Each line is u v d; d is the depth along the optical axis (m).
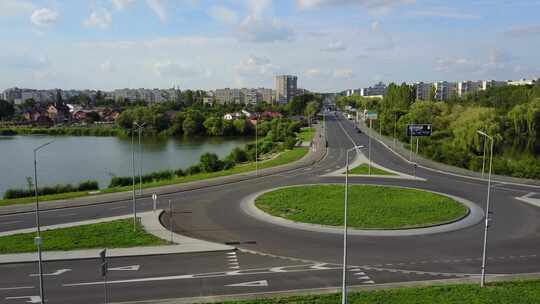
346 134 129.50
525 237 34.47
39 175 82.12
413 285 25.08
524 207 44.41
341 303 22.09
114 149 123.19
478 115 95.12
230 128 168.25
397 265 28.41
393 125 118.75
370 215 40.41
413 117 111.00
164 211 43.16
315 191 51.41
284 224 38.00
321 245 32.41
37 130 179.00
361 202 45.69
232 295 23.58
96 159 102.75
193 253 30.66
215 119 168.38
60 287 24.78
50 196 50.47
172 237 33.78
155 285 25.02
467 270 27.64
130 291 24.19
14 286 24.91
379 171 66.88
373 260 29.31
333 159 80.31
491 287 24.38
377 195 49.09
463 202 46.53
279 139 123.56
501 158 77.75
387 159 79.75
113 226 37.03
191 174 73.12
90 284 25.20
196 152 115.56
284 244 32.66
